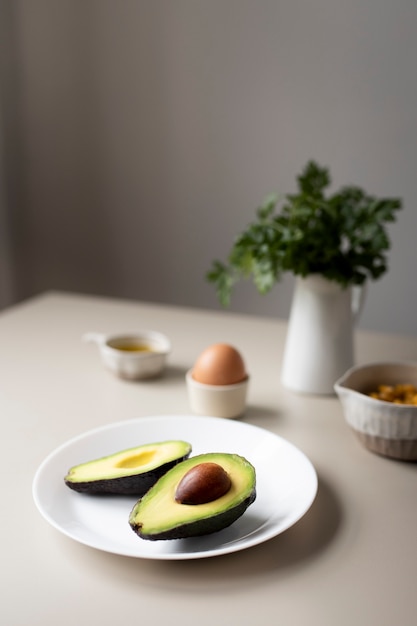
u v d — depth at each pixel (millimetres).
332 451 661
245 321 973
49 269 1535
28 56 1422
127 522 556
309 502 549
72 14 1375
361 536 548
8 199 1514
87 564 517
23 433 684
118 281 1500
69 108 1428
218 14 1306
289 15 1275
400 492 602
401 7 1223
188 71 1345
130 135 1409
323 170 804
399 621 472
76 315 984
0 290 1559
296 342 764
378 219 731
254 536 536
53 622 468
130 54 1366
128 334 835
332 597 490
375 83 1266
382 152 1290
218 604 483
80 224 1489
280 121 1323
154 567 513
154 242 1454
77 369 821
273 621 470
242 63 1316
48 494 573
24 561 519
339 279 716
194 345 888
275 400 753
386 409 618
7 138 1479
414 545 540
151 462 577
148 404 742
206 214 1406
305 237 716
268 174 1352
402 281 1336
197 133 1371
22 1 1395
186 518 505
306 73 1292
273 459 625
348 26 1254
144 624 467
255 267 728
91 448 634
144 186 1428
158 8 1329
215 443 653
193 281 1450
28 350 868
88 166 1451
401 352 866
